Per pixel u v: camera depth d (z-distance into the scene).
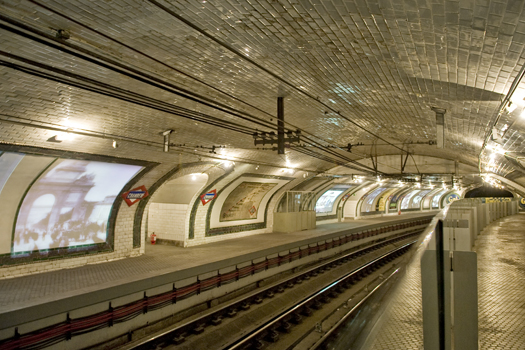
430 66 5.43
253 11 4.83
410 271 1.65
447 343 2.02
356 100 8.85
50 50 6.16
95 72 7.14
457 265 2.20
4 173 9.04
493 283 4.96
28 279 9.67
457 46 4.43
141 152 11.55
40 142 8.81
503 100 5.34
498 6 3.26
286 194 23.16
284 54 6.27
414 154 21.14
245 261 12.90
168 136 11.10
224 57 6.66
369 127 12.66
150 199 13.88
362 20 4.50
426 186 41.75
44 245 10.75
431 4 3.66
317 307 11.20
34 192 10.11
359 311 9.66
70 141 9.34
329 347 8.15
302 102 9.73
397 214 44.94
